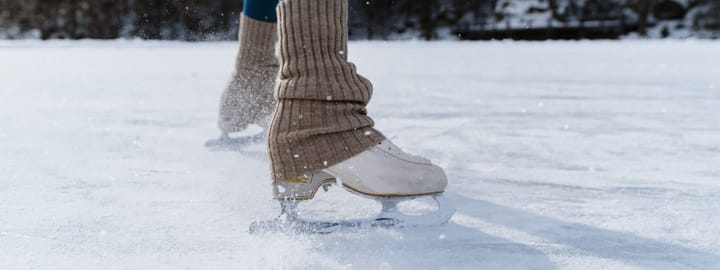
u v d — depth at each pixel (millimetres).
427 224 1146
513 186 1466
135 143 2039
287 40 1196
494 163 1732
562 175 1579
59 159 1753
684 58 7645
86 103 3223
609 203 1308
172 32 14570
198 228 1119
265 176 1559
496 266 937
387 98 3412
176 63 6969
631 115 2736
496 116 2697
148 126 2445
